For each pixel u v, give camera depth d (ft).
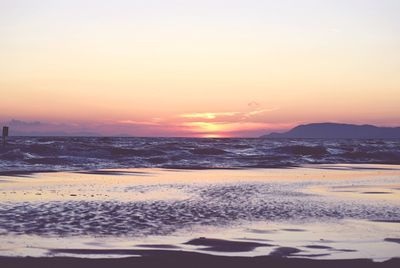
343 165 147.54
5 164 111.96
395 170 125.29
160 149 199.00
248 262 31.48
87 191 67.87
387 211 53.88
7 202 54.90
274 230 42.78
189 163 142.10
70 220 45.11
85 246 35.55
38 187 70.85
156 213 50.29
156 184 80.02
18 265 29.76
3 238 37.29
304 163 156.66
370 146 304.09
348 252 35.29
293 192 71.72
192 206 55.72
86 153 150.30
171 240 38.19
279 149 218.18
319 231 42.60
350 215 50.96
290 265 30.96
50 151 149.48
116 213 49.57
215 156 168.45
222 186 78.95
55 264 30.17
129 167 121.29
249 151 214.07
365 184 85.51
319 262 31.81
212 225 44.60
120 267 29.96
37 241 36.68
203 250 35.35
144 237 39.04
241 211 52.75
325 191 73.72
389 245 37.70
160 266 30.35
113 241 37.37
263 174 106.93
